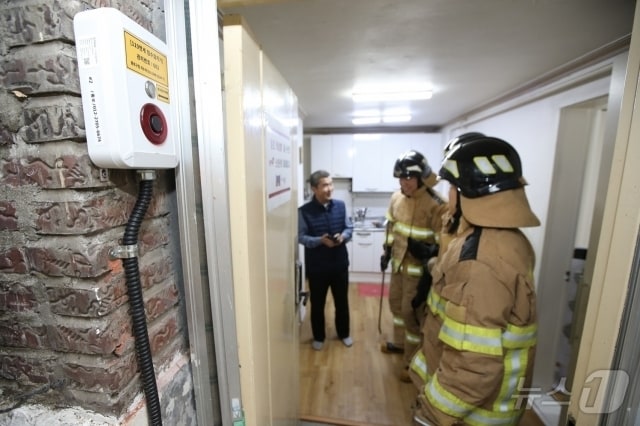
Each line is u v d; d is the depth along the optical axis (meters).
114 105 0.40
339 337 2.73
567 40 1.21
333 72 1.66
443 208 2.05
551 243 1.85
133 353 0.52
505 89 2.03
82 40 0.39
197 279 0.62
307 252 2.52
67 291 0.46
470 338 0.90
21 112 0.42
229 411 0.69
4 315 0.49
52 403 0.51
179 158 0.57
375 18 1.03
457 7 0.96
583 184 1.81
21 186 0.44
